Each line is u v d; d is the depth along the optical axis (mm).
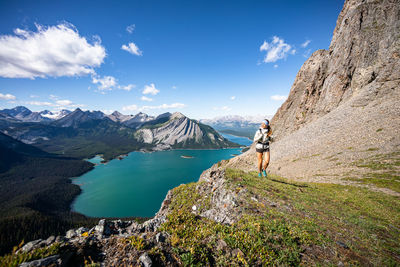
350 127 57562
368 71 73125
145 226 8266
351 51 82625
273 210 9305
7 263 3721
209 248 5625
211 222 7906
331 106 83250
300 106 103688
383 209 12484
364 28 81750
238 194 11414
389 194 19719
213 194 13875
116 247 5098
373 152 41156
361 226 8742
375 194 18266
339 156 46969
